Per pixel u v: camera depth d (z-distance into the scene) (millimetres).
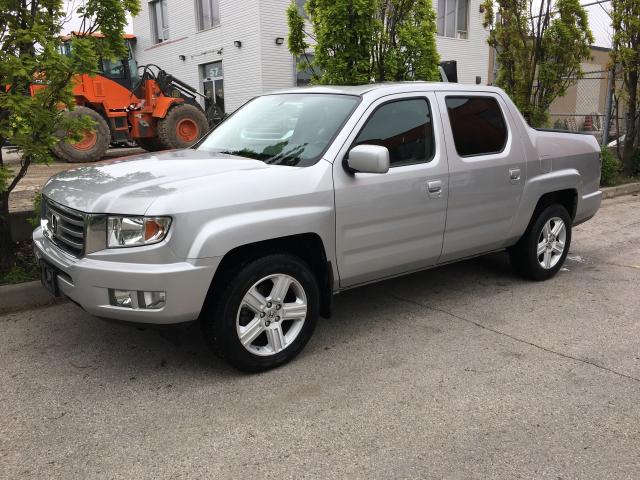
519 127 5039
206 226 3201
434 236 4379
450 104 4551
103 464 2713
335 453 2795
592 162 5801
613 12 10672
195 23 19422
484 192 4652
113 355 3879
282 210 3484
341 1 6734
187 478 2611
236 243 3275
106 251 3189
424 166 4230
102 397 3332
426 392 3387
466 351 3953
